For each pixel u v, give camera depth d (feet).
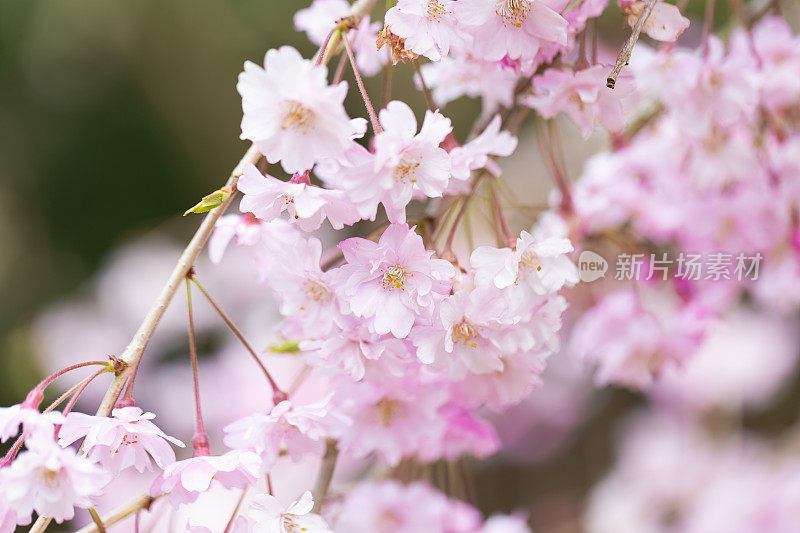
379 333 2.18
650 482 4.71
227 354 4.37
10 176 5.93
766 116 2.62
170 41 5.89
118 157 6.02
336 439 2.40
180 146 5.99
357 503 2.67
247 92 2.12
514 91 2.43
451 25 2.20
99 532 2.21
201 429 2.23
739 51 2.51
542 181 4.12
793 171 2.64
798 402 5.07
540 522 5.14
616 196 2.71
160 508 2.45
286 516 2.20
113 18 5.88
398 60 2.20
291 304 2.27
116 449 2.17
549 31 2.20
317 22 2.43
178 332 4.55
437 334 2.20
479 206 2.46
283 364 4.09
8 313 5.73
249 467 2.18
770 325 4.62
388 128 2.15
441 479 2.73
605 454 5.21
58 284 5.86
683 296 2.68
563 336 2.98
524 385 2.32
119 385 2.17
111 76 5.95
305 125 2.13
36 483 2.11
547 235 2.60
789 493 4.31
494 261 2.21
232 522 2.23
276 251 2.31
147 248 5.33
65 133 6.00
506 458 5.08
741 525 4.32
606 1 2.25
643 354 2.69
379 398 2.34
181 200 6.00
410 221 2.35
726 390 4.64
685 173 2.70
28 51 5.87
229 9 5.83
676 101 2.44
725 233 2.72
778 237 2.70
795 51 2.50
